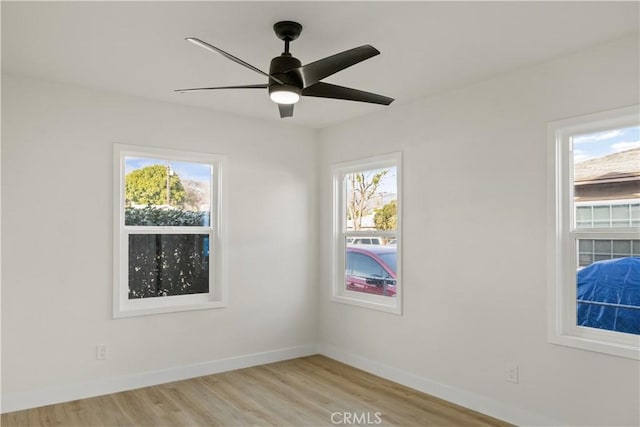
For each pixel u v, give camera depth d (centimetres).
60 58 316
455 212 376
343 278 503
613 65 283
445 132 386
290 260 500
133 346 399
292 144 506
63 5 239
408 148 419
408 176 418
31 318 353
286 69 254
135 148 402
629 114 276
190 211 445
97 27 267
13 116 350
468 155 368
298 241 507
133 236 411
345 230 502
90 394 376
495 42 286
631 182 287
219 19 257
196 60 320
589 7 241
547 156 315
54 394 360
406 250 417
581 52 298
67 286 368
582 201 307
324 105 428
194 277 446
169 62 323
